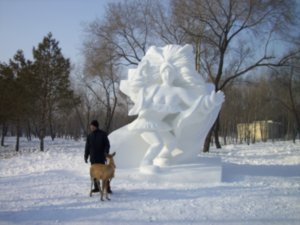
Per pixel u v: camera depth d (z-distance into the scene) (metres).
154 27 27.56
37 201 8.26
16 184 10.45
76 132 58.69
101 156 9.04
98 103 50.28
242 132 48.88
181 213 7.26
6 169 15.09
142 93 11.77
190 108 11.32
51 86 30.56
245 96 46.22
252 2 23.47
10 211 7.41
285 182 10.95
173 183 10.52
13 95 28.80
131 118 52.03
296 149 24.81
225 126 42.91
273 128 52.56
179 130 11.57
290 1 23.66
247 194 9.09
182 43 26.75
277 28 24.08
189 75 12.00
